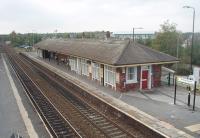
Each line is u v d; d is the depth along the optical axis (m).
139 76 24.23
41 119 16.06
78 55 30.95
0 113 17.72
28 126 15.14
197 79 24.83
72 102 20.75
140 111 17.66
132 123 15.23
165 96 21.92
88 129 14.74
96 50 29.42
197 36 69.56
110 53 25.61
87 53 30.06
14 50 93.56
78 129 14.73
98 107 19.48
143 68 24.30
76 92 24.53
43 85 27.95
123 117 16.25
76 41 41.72
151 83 25.03
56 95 23.22
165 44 47.06
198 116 16.69
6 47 112.81
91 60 27.02
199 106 18.94
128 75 23.83
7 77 33.06
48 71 38.25
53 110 18.56
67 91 24.80
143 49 25.86
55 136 13.62
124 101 20.28
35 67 43.66
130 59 23.36
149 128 13.71
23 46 118.00
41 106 19.62
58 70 38.03
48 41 61.00
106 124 15.46
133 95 22.28
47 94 23.59
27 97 22.27
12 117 16.86
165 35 47.03
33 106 19.08
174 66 41.03
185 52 49.03
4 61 54.50
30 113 17.67
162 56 25.72
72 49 36.66
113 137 13.52
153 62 23.95
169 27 48.06
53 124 15.55
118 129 14.65
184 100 20.55
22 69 41.19
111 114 17.66
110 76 25.16
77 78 30.72
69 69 38.69
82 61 32.38
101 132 14.26
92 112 17.94
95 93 22.81
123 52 24.16
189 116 16.69
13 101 20.88
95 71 28.55
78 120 16.30
